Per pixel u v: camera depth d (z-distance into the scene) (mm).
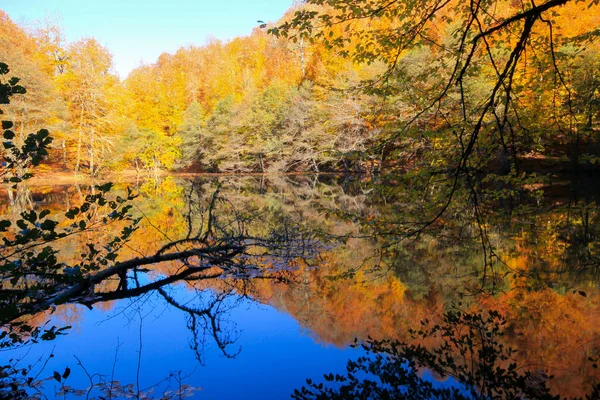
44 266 3004
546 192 13578
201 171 43469
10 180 2541
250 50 54656
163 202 17016
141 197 19234
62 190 23047
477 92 10023
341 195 18703
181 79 53438
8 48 26594
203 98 51406
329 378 3266
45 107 26688
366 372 3324
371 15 3850
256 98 37906
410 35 4191
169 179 32938
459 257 6840
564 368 3178
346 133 25453
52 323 4488
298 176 31797
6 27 33812
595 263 5840
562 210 4355
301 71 40656
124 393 3033
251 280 6152
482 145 3707
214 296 5445
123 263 5422
